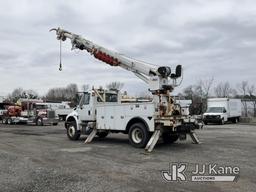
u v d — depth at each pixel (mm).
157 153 13258
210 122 37812
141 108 14656
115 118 15820
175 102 15172
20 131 25562
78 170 10016
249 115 56906
